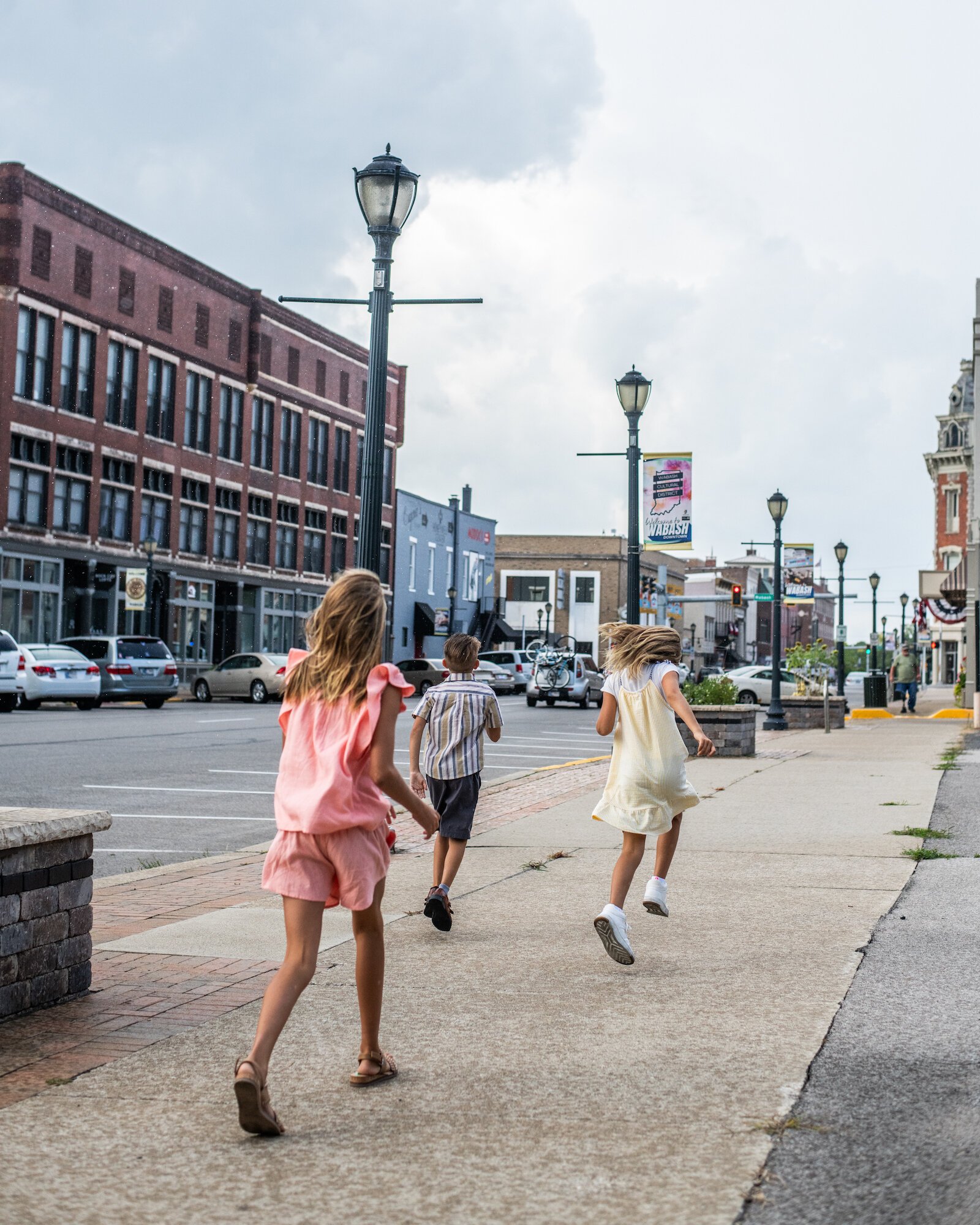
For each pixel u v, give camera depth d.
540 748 22.08
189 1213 3.38
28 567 40.22
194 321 48.66
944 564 85.12
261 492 53.38
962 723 32.06
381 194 11.48
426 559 68.38
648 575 91.19
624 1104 4.23
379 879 4.34
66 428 41.72
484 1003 5.53
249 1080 3.83
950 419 84.50
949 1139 3.92
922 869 9.02
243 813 12.72
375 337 11.57
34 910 5.29
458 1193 3.52
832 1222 3.35
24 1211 3.38
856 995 5.65
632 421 19.11
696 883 8.51
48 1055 4.73
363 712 4.25
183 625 48.47
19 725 23.91
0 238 39.19
